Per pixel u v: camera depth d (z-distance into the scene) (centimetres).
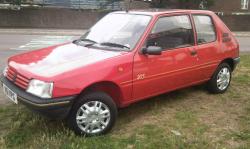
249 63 1044
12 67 514
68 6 2759
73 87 458
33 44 1566
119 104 530
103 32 596
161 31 574
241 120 574
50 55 532
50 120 532
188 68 614
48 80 448
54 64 489
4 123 529
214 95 700
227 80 719
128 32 565
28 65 497
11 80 507
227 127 544
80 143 465
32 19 2502
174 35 594
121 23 595
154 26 565
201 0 3081
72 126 482
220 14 3081
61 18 2541
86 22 2578
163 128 531
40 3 2727
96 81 477
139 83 536
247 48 1659
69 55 524
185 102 653
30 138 476
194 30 633
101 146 460
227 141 495
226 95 704
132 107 616
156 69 556
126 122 553
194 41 630
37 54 552
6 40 1695
